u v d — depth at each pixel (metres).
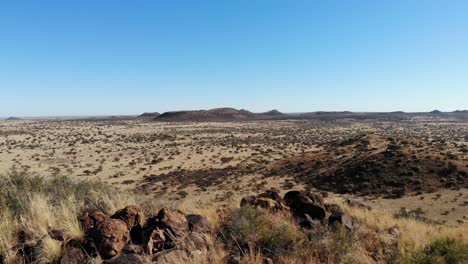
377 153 51.44
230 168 55.34
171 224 5.77
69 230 5.40
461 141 88.56
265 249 6.00
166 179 47.00
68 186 8.51
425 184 40.22
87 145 84.19
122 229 5.38
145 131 132.12
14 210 6.36
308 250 6.02
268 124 185.50
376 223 9.99
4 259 4.87
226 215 7.29
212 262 5.23
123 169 54.25
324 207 9.02
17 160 59.47
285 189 41.84
